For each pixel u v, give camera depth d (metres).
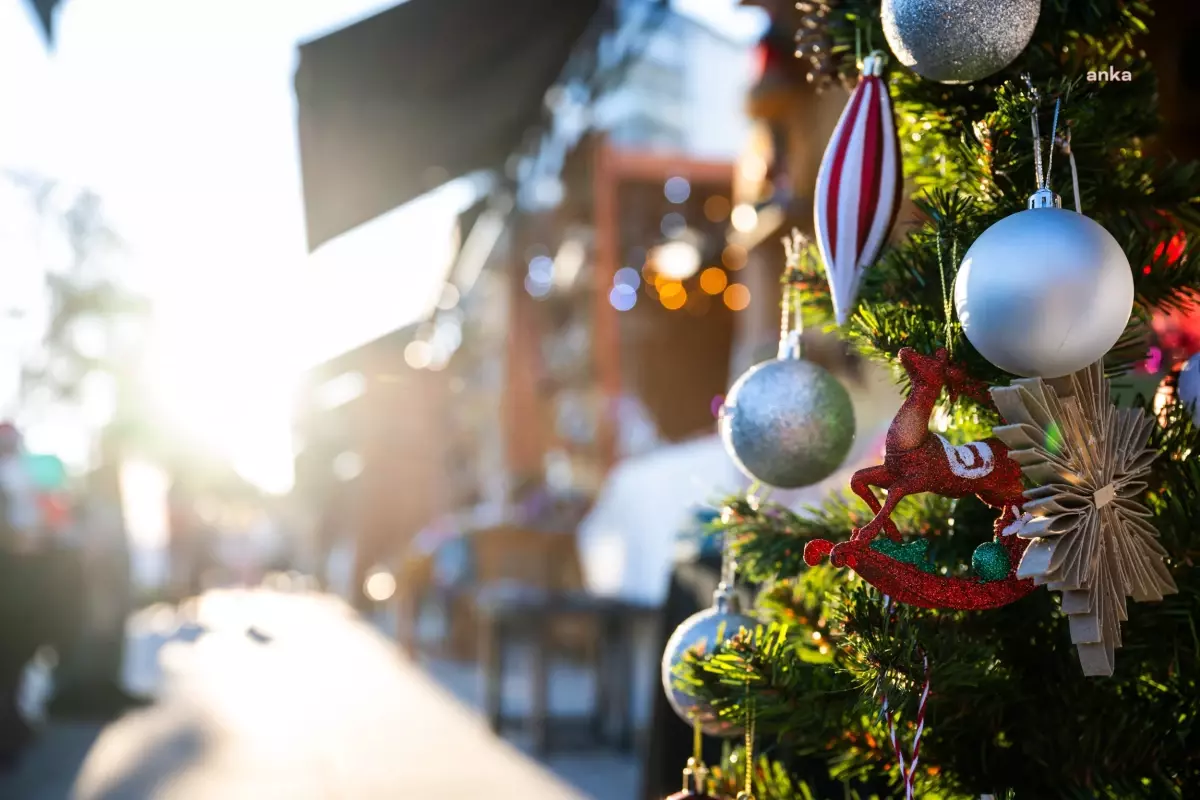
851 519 1.21
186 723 5.81
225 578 19.03
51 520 5.06
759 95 4.87
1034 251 0.84
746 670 1.07
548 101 6.64
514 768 4.68
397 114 4.58
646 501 5.81
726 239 8.91
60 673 6.01
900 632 0.97
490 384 13.48
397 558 12.79
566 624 7.60
